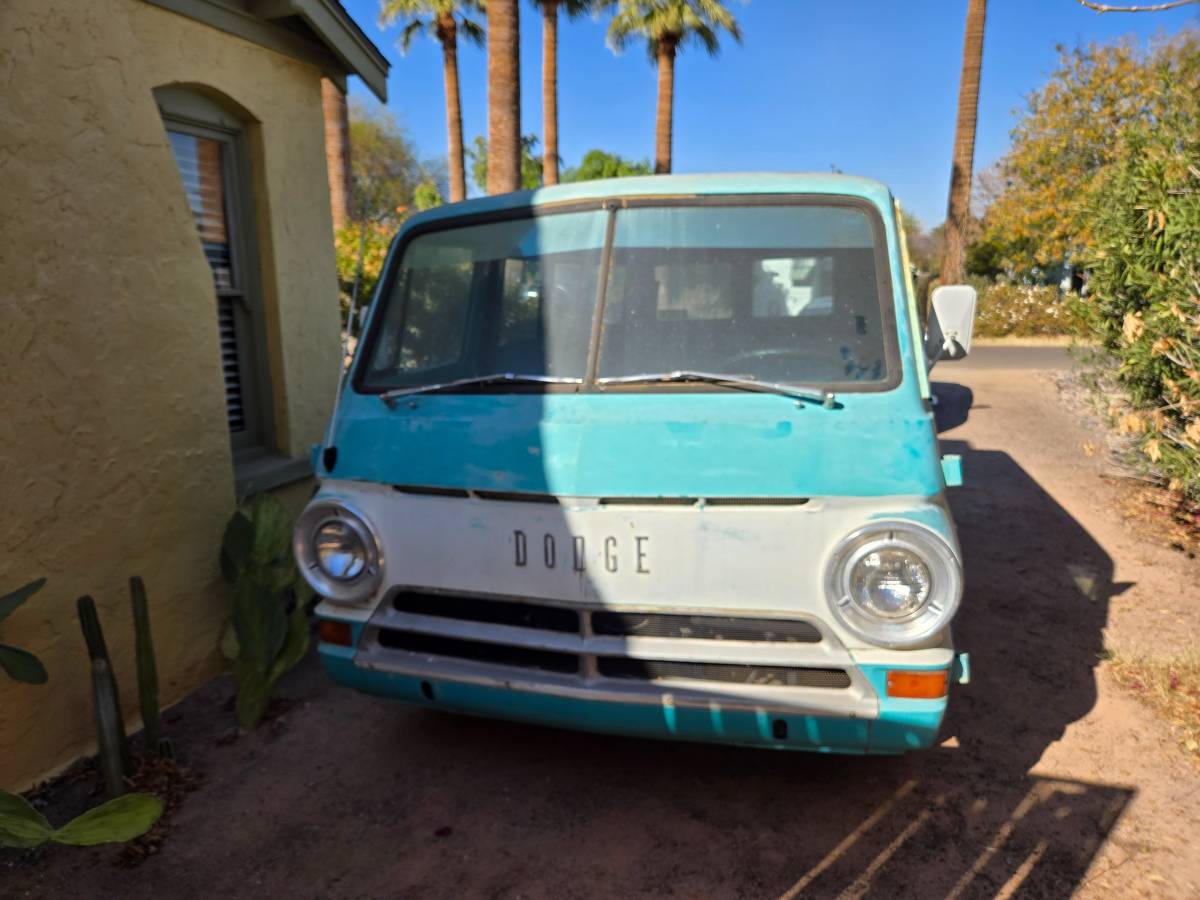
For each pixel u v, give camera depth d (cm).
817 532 260
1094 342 796
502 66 1403
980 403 1236
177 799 327
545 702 287
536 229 332
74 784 338
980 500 738
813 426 267
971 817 310
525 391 300
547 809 318
